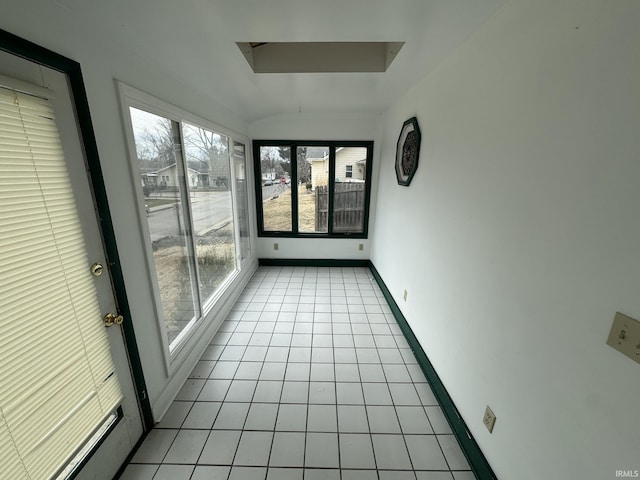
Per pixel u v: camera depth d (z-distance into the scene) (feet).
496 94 4.08
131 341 4.61
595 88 2.56
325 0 3.80
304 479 4.47
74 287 3.58
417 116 7.40
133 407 4.79
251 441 5.06
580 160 2.72
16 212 2.87
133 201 4.64
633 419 2.27
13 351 2.88
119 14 3.74
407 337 7.95
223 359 7.20
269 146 12.44
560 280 2.97
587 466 2.69
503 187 3.92
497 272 4.05
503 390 3.91
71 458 3.58
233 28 4.49
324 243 13.48
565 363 2.92
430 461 4.78
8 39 2.72
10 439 2.88
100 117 3.90
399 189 8.94
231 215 10.21
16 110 2.85
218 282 9.05
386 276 10.52
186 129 6.73
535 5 3.30
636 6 2.19
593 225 2.59
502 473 3.93
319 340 8.00
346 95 8.82
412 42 5.07
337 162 12.57
